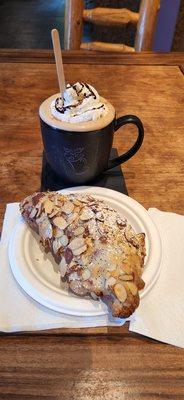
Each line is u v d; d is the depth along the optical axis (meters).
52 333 0.25
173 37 1.25
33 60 0.62
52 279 0.28
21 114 0.49
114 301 0.24
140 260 0.27
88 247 0.26
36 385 0.23
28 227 0.31
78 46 0.73
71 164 0.35
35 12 2.33
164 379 0.23
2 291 0.27
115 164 0.38
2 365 0.23
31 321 0.25
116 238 0.26
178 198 0.37
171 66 0.63
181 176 0.40
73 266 0.26
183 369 0.24
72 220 0.27
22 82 0.56
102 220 0.27
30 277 0.27
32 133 0.46
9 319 0.25
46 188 0.37
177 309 0.27
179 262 0.30
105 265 0.25
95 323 0.25
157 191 0.38
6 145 0.43
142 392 0.22
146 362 0.24
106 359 0.24
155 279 0.28
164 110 0.51
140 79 0.59
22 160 0.41
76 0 0.68
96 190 0.36
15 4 2.45
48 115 0.33
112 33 1.22
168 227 0.33
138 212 0.33
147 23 0.69
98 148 0.34
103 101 0.35
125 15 0.70
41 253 0.29
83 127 0.32
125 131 0.47
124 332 0.25
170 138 0.46
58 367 0.24
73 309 0.25
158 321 0.26
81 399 0.22
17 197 0.36
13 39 1.95
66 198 0.29
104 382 0.23
